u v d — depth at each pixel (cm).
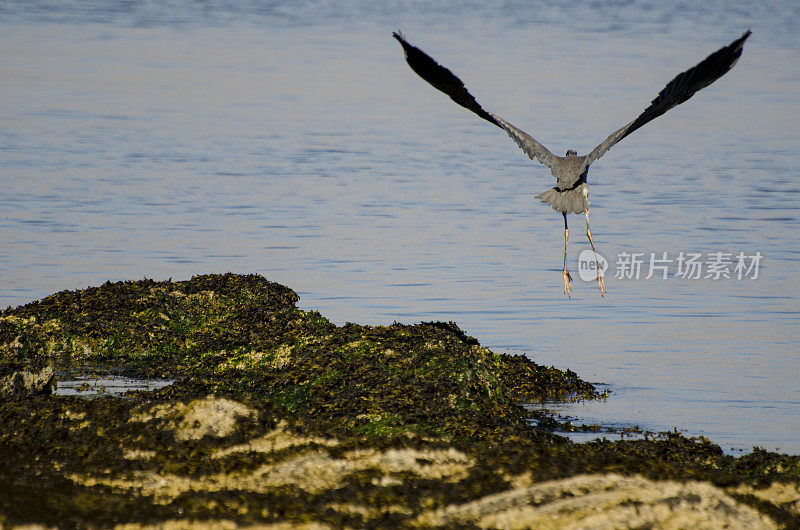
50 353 1834
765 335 2116
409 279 2567
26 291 2327
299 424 1284
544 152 1025
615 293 2475
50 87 6000
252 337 1814
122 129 4884
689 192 3756
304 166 4209
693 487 1087
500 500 1055
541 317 2256
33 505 1041
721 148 4734
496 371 1728
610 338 2095
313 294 2405
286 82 6719
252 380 1589
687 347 2025
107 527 995
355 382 1512
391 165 4294
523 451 1199
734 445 1464
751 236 3081
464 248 2925
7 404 1334
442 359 1582
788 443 1475
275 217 3266
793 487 1160
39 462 1165
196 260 2703
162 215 3241
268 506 1044
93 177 3784
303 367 1576
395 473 1129
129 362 1819
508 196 3712
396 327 1731
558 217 3381
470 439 1287
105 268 2580
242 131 5016
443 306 2327
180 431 1238
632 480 1091
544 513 1031
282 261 2723
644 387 1762
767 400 1686
